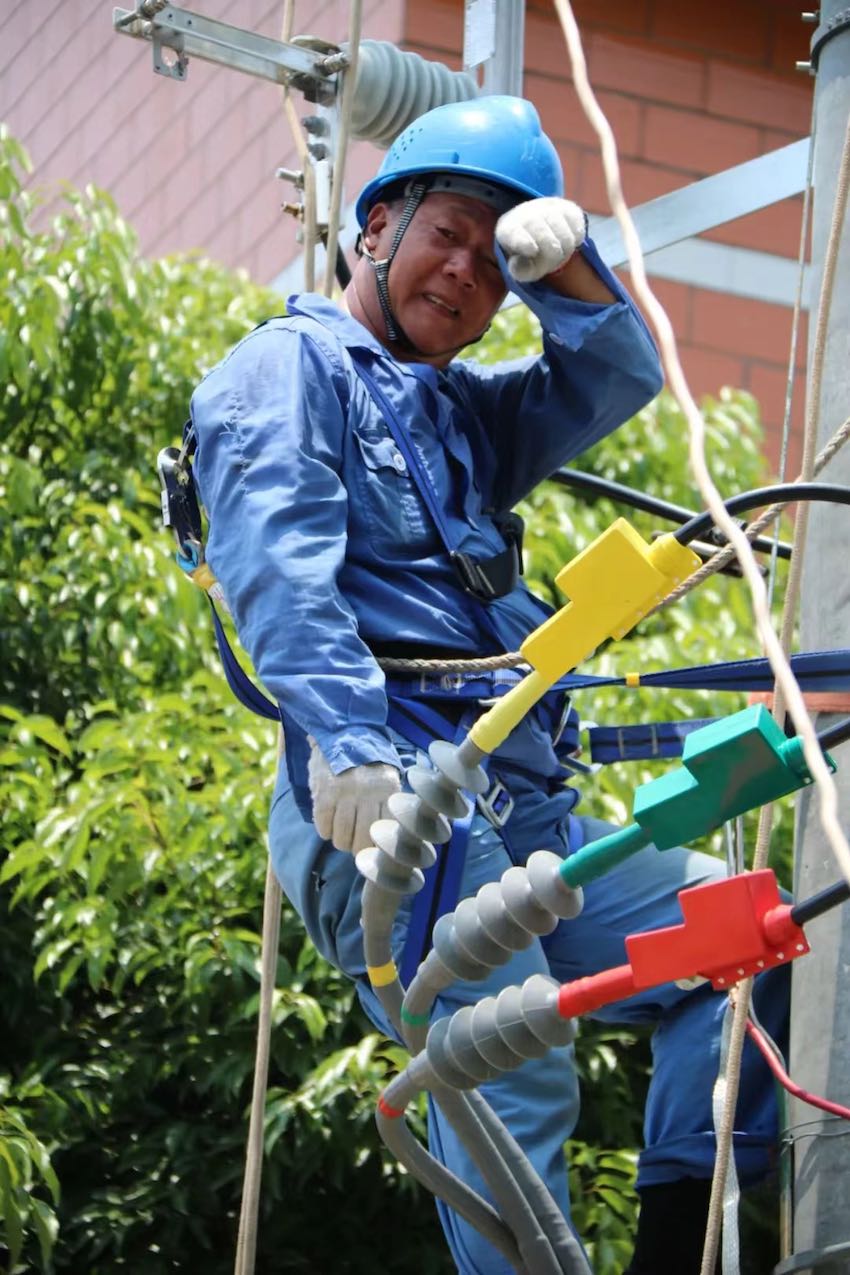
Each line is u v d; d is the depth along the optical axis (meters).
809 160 5.92
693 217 7.64
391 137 6.65
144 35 6.35
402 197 5.55
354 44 6.24
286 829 5.21
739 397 12.12
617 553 4.00
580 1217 7.95
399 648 5.12
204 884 8.39
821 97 5.90
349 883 5.02
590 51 14.73
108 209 11.00
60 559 9.64
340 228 6.39
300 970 8.20
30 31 18.70
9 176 10.78
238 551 4.86
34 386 10.48
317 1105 7.77
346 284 6.41
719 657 9.76
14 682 9.62
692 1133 5.46
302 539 4.84
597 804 8.88
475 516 5.40
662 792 3.81
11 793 8.62
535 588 10.24
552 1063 4.99
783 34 15.33
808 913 3.69
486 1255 4.93
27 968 8.69
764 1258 8.29
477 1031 4.08
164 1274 7.98
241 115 15.98
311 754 4.73
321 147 6.43
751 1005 5.29
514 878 4.08
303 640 4.71
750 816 8.99
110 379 10.62
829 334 5.69
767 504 4.54
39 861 8.34
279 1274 8.23
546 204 5.06
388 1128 4.47
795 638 10.48
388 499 5.19
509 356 11.13
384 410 5.26
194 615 9.58
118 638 9.43
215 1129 8.27
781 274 15.23
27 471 9.92
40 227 17.80
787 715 5.34
